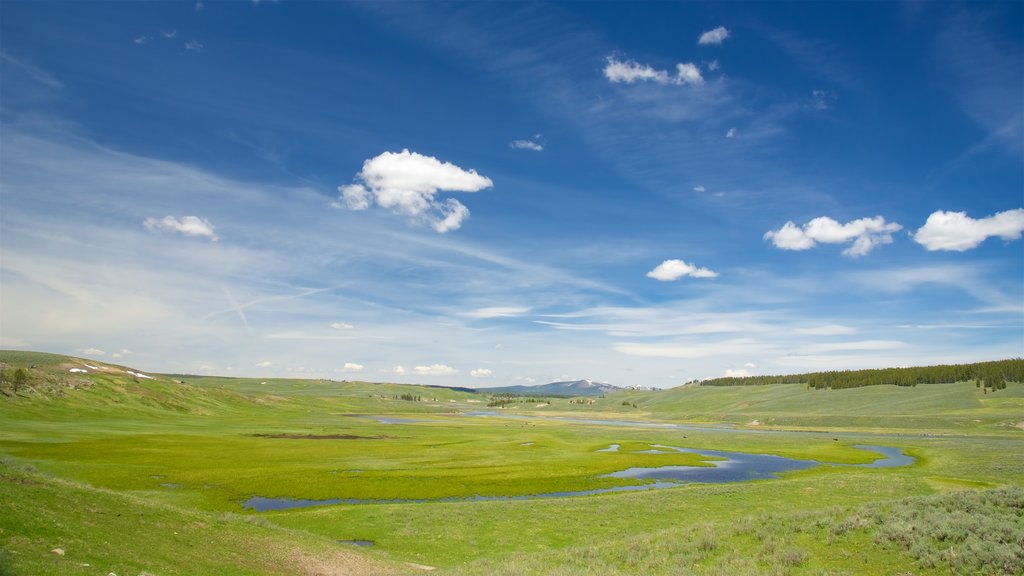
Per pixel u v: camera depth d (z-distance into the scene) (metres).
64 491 29.44
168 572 22.52
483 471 75.88
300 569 28.09
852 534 25.39
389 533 42.12
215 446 98.62
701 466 87.25
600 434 157.88
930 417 196.38
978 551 20.56
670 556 27.02
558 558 30.59
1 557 18.88
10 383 142.75
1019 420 170.88
